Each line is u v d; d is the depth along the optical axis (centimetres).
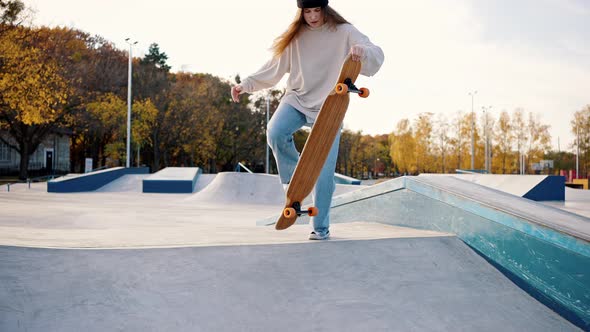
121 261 213
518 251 257
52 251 211
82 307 183
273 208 1188
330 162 284
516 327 212
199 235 305
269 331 185
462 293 234
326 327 192
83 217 789
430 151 5644
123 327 176
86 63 3212
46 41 2711
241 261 229
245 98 4500
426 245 279
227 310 194
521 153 5184
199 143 4150
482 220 283
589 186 3036
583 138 5203
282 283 218
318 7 266
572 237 229
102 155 4069
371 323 198
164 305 191
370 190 423
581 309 225
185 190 1758
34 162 3972
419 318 207
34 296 183
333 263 241
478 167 5331
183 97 3938
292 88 293
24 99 2141
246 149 4591
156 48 5275
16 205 1009
